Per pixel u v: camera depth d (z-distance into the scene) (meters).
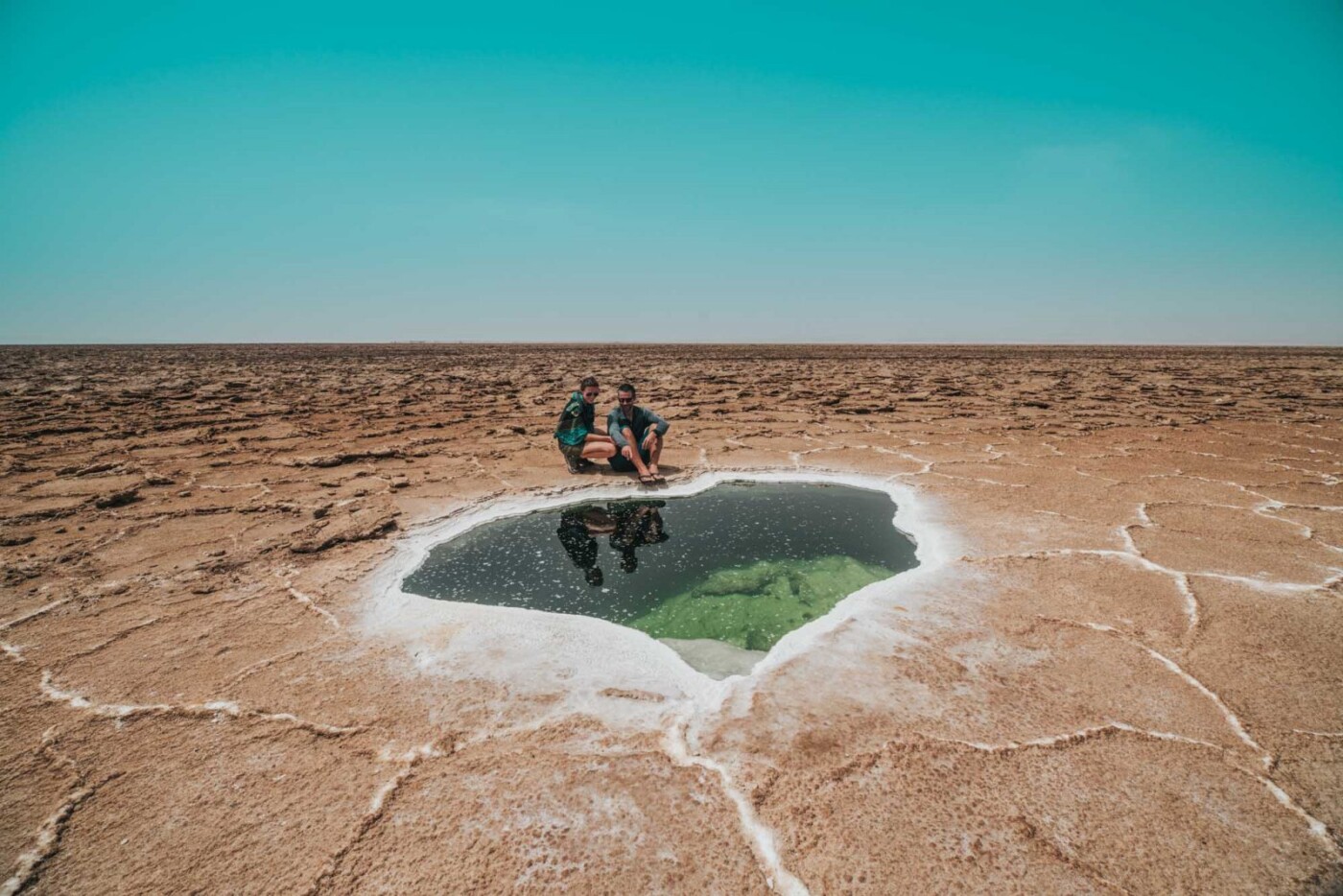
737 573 3.93
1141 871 1.67
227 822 1.87
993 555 3.94
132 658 2.79
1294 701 2.38
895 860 1.70
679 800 1.92
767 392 13.87
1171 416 9.59
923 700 2.41
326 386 16.06
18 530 4.48
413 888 1.64
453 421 9.73
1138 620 3.04
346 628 3.09
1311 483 5.53
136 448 7.38
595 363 28.91
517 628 3.10
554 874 1.67
